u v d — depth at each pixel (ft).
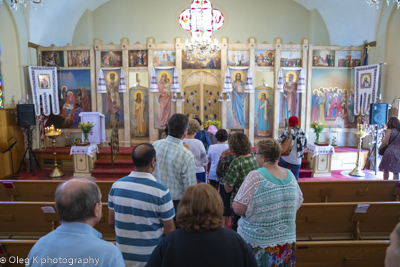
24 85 33.17
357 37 36.22
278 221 7.54
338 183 16.11
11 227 13.28
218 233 5.16
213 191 5.45
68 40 39.55
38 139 34.96
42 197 16.46
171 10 40.93
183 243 5.03
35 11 32.81
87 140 30.09
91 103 35.63
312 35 40.45
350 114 35.65
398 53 30.68
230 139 10.94
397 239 3.90
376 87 31.32
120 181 7.72
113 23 41.01
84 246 4.86
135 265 7.29
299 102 35.47
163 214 7.43
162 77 35.42
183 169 9.44
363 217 12.94
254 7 40.96
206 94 35.88
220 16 41.22
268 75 46.01
